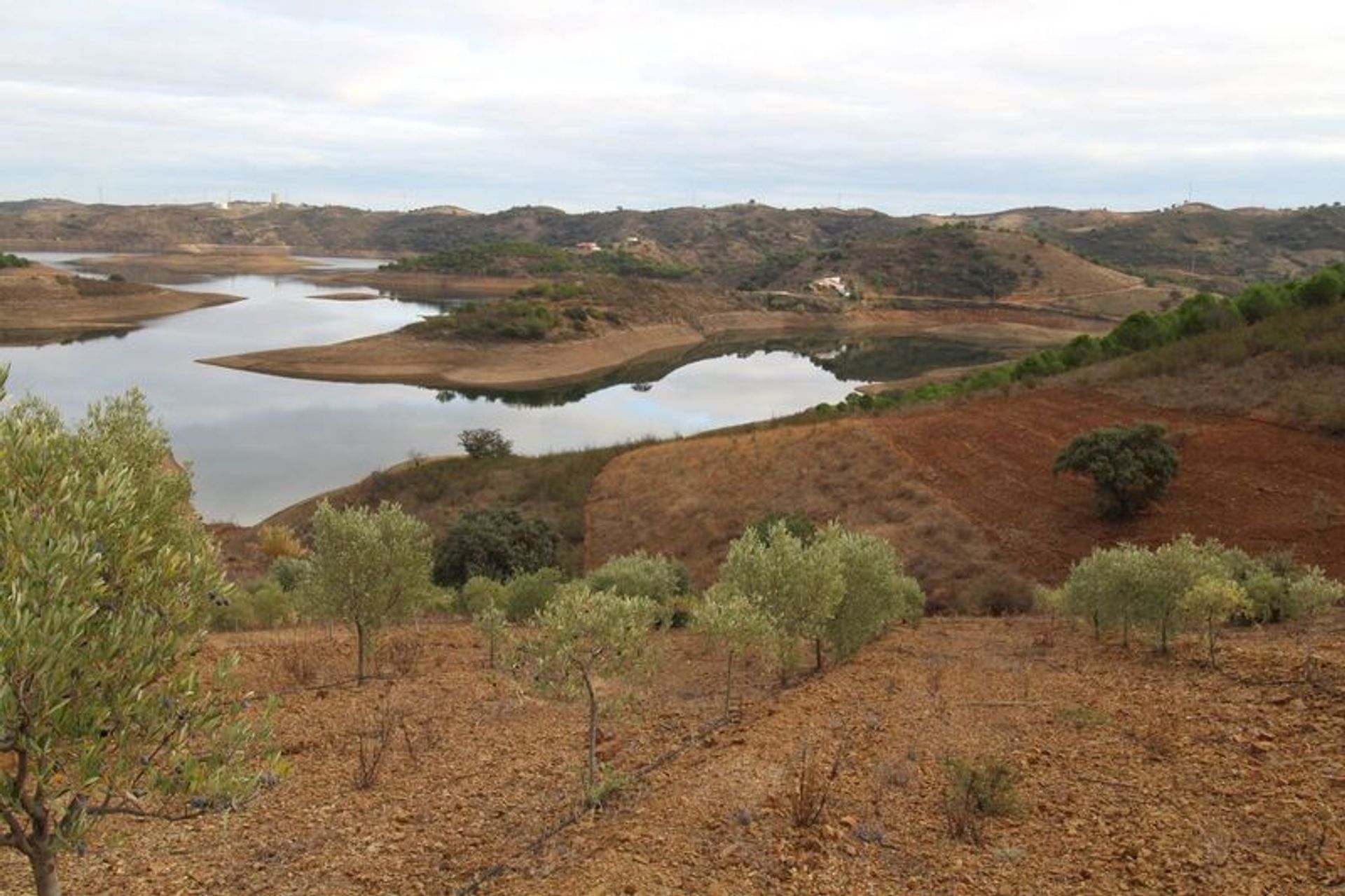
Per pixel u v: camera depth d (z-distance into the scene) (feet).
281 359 335.26
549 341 404.36
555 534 103.81
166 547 15.07
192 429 220.43
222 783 14.15
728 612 34.83
